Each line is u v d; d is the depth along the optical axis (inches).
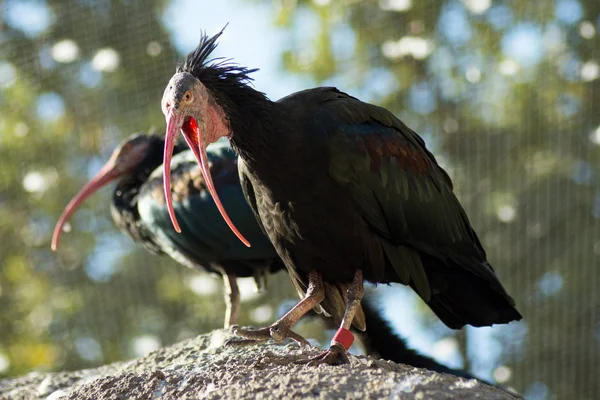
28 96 617.6
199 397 243.6
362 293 292.5
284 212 290.4
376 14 625.3
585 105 624.1
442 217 321.1
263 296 541.6
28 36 610.9
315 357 270.7
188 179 418.9
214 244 416.2
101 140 612.7
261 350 307.4
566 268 609.0
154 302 600.7
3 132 621.9
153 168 471.5
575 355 601.0
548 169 617.3
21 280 621.3
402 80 628.1
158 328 599.8
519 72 624.1
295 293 542.9
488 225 612.7
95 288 611.5
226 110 283.7
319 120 291.0
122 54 597.0
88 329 610.2
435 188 322.0
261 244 413.7
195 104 279.0
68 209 483.5
